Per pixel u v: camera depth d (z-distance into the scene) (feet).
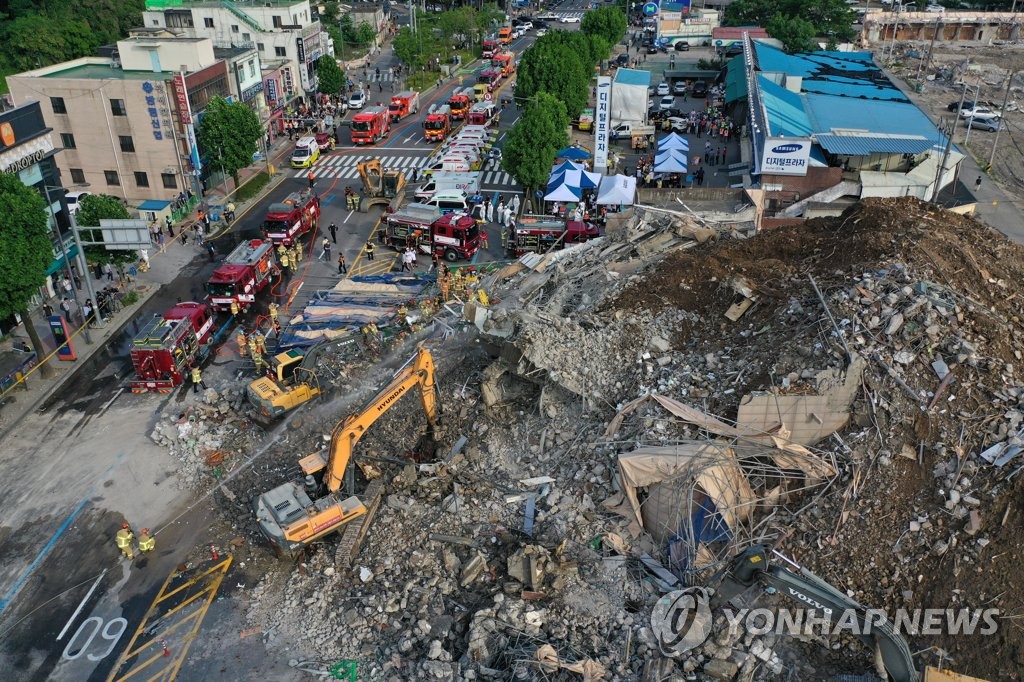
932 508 77.61
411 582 82.07
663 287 111.34
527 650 74.33
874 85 253.03
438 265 161.07
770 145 172.24
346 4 445.37
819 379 85.51
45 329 138.00
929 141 179.11
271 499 88.12
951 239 105.09
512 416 101.60
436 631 77.71
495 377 103.19
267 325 141.08
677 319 106.01
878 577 75.41
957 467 79.30
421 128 268.41
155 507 97.30
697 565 78.95
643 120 253.65
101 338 135.44
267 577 86.28
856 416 84.74
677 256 117.91
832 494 80.59
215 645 78.69
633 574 81.10
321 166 230.89
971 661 70.18
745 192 174.70
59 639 79.41
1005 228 182.29
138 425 113.09
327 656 76.95
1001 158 232.73
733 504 81.05
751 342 98.12
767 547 78.28
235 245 176.76
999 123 230.48
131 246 133.49
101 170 199.21
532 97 230.27
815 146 181.78
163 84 187.62
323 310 138.92
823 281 100.78
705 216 167.22
